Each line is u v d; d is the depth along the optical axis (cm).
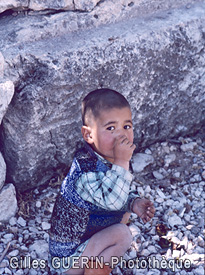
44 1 324
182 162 375
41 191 342
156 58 341
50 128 321
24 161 324
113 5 343
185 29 350
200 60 365
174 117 381
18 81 302
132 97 347
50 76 300
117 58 322
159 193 346
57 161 343
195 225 319
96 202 238
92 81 320
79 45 315
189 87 372
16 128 311
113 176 235
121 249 257
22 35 314
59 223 248
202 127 405
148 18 355
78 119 331
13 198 318
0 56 287
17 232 309
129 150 237
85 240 254
